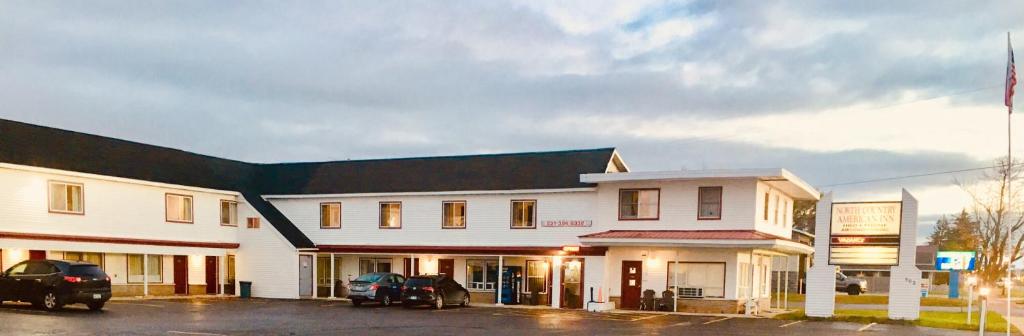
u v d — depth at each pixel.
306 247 34.81
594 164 32.88
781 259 46.62
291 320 22.20
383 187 35.72
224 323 20.70
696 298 29.17
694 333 20.11
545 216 32.34
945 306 35.16
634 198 30.83
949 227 74.88
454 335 18.78
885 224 25.03
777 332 20.77
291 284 34.16
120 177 30.50
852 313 29.41
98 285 22.89
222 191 35.09
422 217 34.66
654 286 29.98
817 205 26.08
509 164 34.91
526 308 30.12
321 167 38.94
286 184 38.09
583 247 30.50
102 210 29.94
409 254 34.12
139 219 31.39
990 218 44.09
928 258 74.06
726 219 29.11
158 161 33.75
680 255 29.69
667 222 30.09
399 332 19.27
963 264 25.67
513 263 33.12
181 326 19.48
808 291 25.75
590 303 29.33
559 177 32.66
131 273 31.52
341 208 36.28
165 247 31.89
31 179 27.55
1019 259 44.03
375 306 29.53
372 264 35.94
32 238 26.94
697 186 29.70
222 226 35.19
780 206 32.94
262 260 34.97
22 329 17.39
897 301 24.67
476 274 33.75
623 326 21.94
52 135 30.03
